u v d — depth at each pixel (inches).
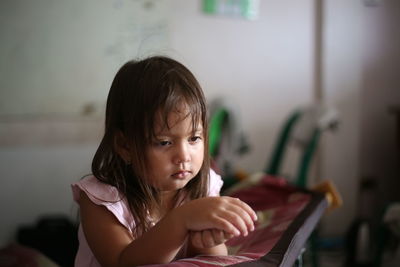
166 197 32.9
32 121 99.6
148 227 30.9
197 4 108.0
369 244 97.5
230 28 110.9
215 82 110.8
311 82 116.8
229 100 101.5
